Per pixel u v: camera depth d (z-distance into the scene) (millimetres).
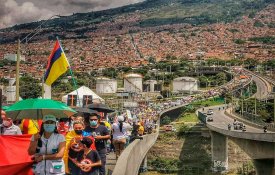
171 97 176375
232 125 84500
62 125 16438
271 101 140750
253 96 155875
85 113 16406
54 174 11062
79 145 12648
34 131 16344
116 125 22422
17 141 12680
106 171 19438
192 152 96188
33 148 11094
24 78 176625
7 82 179750
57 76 20656
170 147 98750
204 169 86312
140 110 88375
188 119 129625
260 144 54781
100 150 16188
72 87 160875
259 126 80188
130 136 29641
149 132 50031
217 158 85188
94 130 16234
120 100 135125
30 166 12508
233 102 150875
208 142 99312
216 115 116188
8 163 12219
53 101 12672
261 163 56750
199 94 174125
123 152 17922
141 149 30203
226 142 85188
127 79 190000
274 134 49312
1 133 14352
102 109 22484
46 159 10969
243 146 61250
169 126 106500
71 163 12688
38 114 13234
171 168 86312
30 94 101438
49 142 11070
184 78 196750
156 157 96125
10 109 12367
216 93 166750
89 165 12508
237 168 86250
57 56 20281
